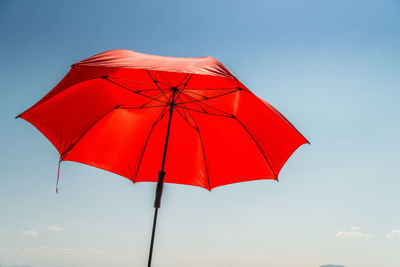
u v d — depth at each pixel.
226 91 2.73
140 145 3.07
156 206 2.40
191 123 3.13
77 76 2.13
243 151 3.05
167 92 2.95
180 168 3.15
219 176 3.15
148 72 2.65
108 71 2.33
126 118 2.99
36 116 2.37
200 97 2.89
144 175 3.08
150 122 3.10
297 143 2.72
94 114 2.70
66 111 2.53
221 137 3.10
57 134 2.44
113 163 2.94
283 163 2.88
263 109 2.68
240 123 2.95
